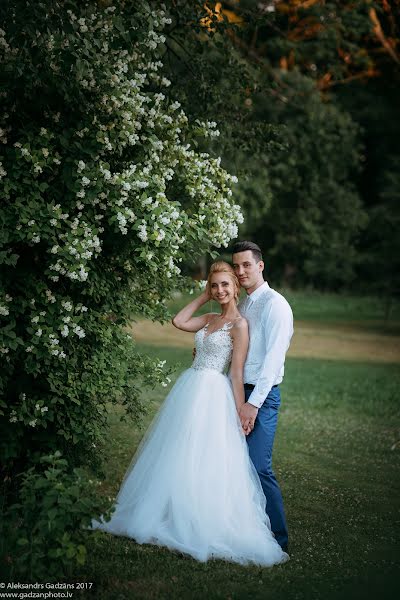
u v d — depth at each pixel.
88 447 5.52
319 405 10.36
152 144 4.91
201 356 4.93
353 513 5.62
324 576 4.30
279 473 6.70
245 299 5.06
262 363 4.84
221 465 4.60
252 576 4.21
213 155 6.98
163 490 4.59
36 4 4.28
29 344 4.68
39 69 4.44
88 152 4.50
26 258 4.89
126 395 5.55
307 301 29.98
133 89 4.74
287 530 5.12
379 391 11.69
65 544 3.51
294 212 22.84
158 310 5.59
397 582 4.23
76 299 5.10
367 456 7.55
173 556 4.40
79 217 4.61
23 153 4.34
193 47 6.82
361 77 19.78
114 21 4.54
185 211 5.24
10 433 4.91
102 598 3.73
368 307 28.69
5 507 4.89
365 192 35.16
